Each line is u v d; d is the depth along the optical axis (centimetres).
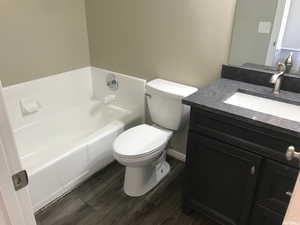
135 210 190
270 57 167
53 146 239
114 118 256
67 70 252
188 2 185
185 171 172
